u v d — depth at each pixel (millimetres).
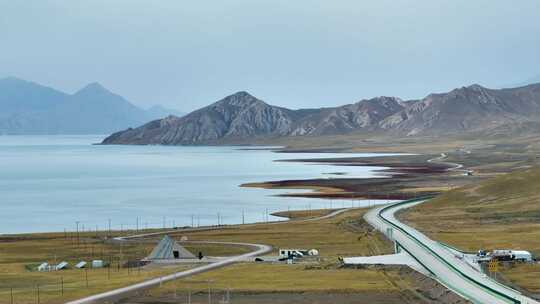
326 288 130875
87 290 133750
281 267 158500
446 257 158500
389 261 159000
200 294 129000
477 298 114562
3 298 126562
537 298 114688
